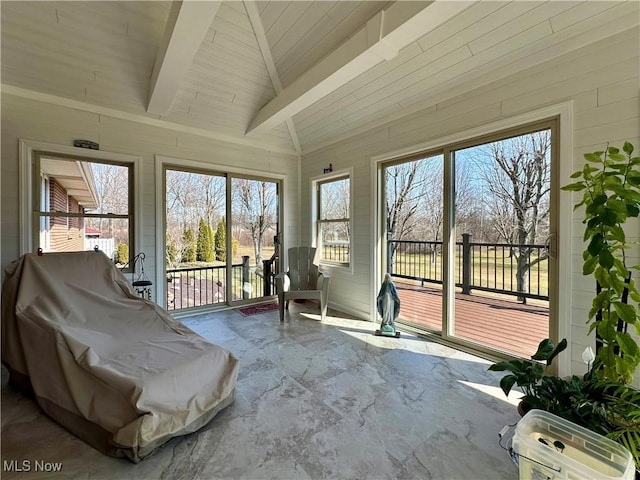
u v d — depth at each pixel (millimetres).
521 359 2410
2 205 2754
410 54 2680
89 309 2000
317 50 3000
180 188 3885
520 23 2107
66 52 2752
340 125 3959
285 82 3617
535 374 1547
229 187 4277
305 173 4840
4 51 2572
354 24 2572
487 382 2207
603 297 1524
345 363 2520
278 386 2139
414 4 1933
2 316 1996
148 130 3547
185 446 1525
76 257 2256
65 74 2869
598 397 1455
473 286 2789
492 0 2055
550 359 1593
